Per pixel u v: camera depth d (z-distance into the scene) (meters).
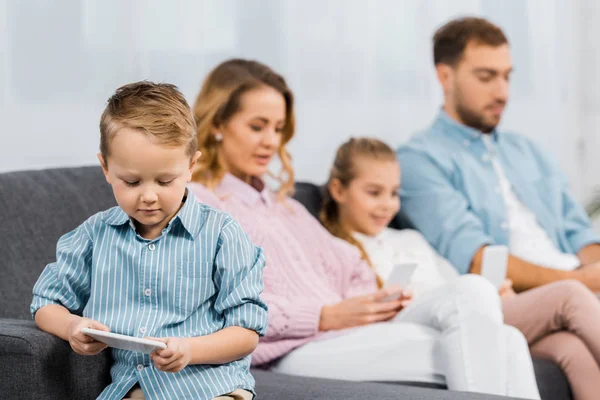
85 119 3.39
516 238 3.84
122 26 3.47
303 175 4.12
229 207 2.96
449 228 3.63
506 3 4.91
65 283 2.03
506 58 3.91
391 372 2.77
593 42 5.25
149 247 2.00
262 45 3.94
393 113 4.40
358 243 3.38
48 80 3.30
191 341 1.86
